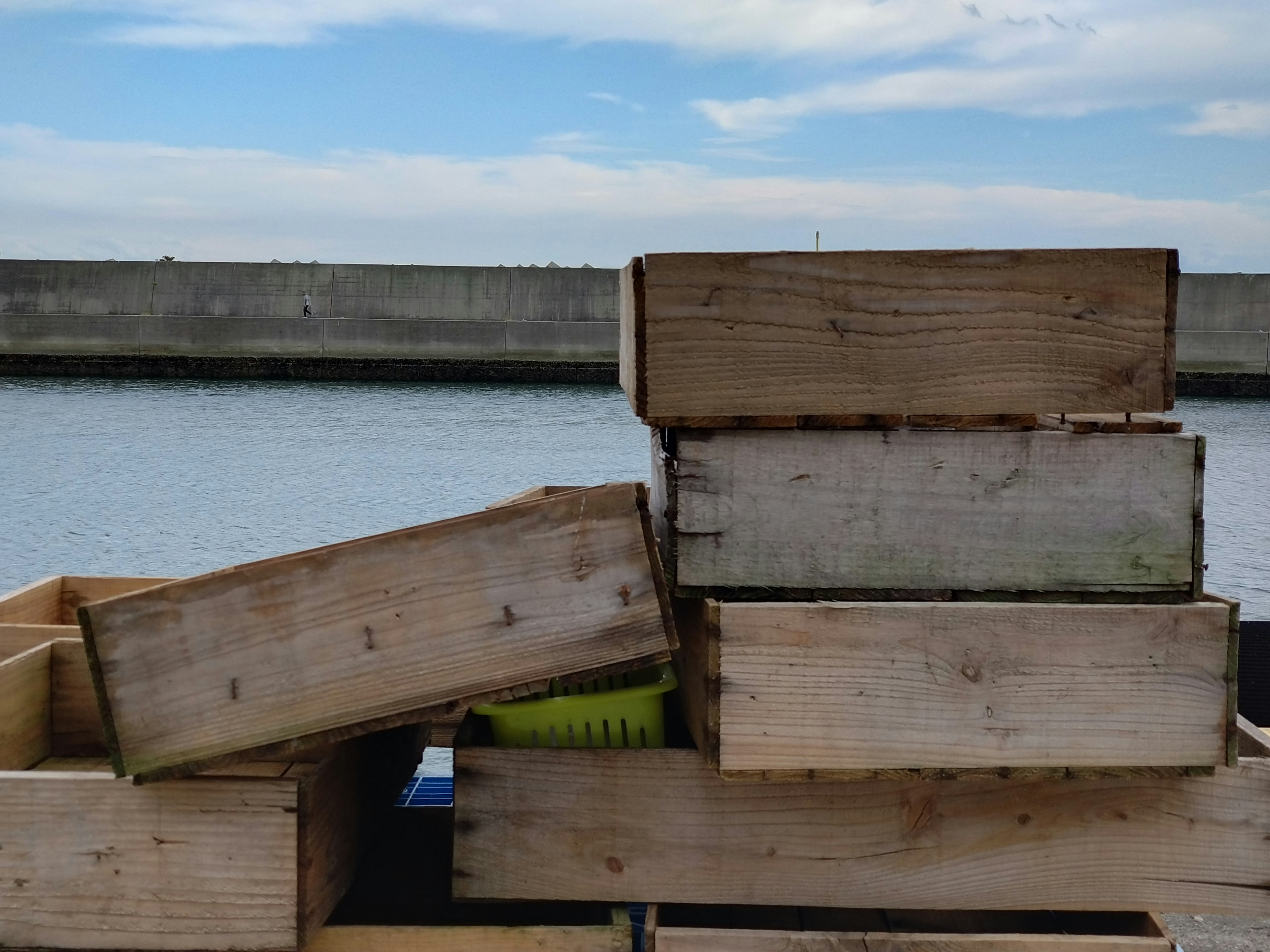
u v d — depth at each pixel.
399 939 2.36
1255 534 9.52
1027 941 2.36
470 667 2.15
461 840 2.41
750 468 2.29
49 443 15.08
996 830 2.39
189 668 2.18
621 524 2.14
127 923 2.23
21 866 2.25
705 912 2.53
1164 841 2.38
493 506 2.67
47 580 3.82
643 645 2.15
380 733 2.74
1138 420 2.32
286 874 2.21
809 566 2.30
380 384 28.36
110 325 29.17
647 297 2.26
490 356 29.41
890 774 2.22
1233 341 27.34
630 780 2.40
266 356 29.28
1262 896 2.37
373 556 2.14
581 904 2.54
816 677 2.21
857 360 2.26
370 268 29.98
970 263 2.26
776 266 2.25
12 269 29.69
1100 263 2.25
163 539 8.57
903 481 2.29
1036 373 2.27
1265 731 3.30
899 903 2.39
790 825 2.39
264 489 11.17
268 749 2.18
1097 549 2.29
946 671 2.21
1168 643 2.21
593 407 21.89
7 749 2.84
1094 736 2.22
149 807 2.22
